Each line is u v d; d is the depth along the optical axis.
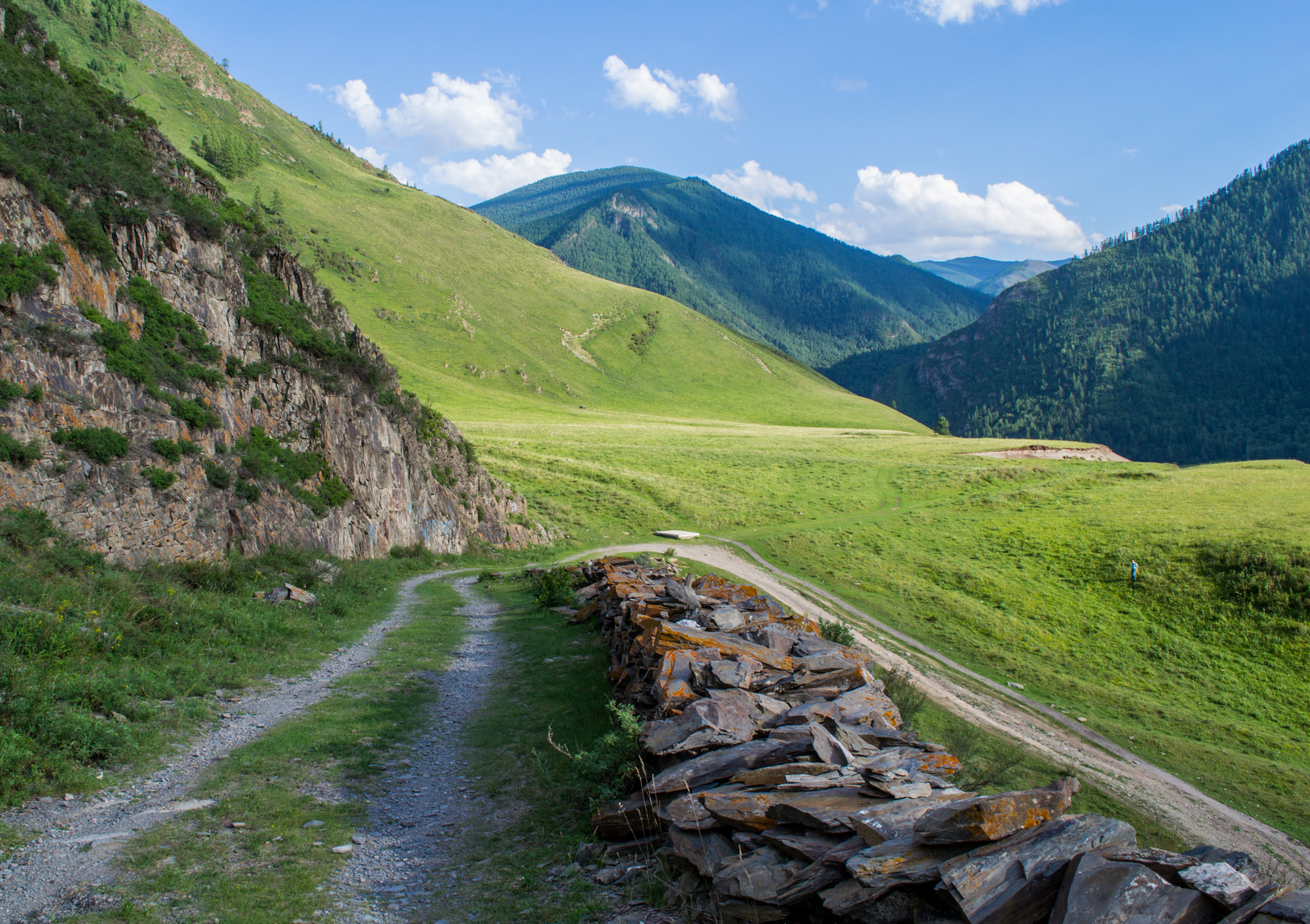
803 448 114.44
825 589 52.84
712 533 69.88
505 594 32.88
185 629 16.19
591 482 84.12
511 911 6.36
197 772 9.84
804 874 5.30
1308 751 31.33
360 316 190.50
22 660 11.41
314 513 32.44
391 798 9.47
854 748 7.92
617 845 7.40
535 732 12.23
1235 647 42.97
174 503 23.09
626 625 16.44
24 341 19.75
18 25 27.27
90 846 7.30
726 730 8.27
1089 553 58.16
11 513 17.55
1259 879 4.17
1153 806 23.80
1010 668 39.44
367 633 21.73
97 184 25.08
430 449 50.66
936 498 82.25
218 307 29.67
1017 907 4.30
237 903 6.39
